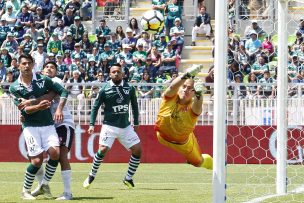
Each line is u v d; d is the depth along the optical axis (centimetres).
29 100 3234
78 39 7525
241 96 5747
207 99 5962
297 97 5588
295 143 5591
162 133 3581
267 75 6066
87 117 5944
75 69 7150
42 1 7931
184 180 4450
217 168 2670
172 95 3456
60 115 3306
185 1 8006
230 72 5991
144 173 4962
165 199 3359
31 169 3309
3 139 6056
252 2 6150
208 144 5894
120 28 7519
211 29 7775
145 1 8194
